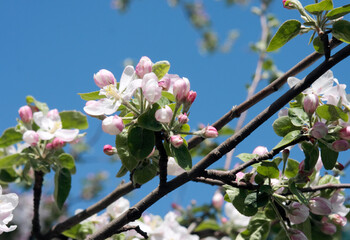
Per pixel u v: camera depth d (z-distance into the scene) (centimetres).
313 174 79
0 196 76
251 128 75
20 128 85
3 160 83
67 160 83
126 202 88
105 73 73
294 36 76
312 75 74
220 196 103
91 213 85
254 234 81
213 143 106
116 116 71
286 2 77
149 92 71
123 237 86
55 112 83
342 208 80
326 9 75
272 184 76
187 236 90
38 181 84
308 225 77
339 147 73
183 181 74
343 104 75
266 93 84
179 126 73
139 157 71
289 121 76
